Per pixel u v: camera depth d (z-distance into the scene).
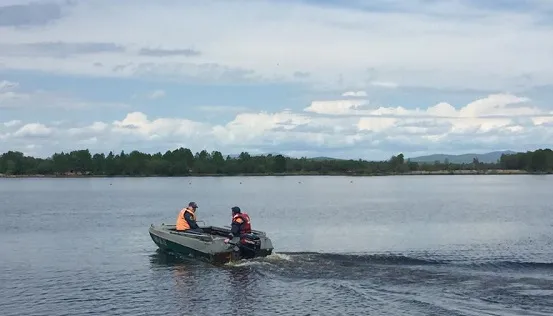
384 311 19.70
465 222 50.88
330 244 36.69
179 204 78.62
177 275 25.83
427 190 123.00
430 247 35.06
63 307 21.23
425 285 22.48
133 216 59.03
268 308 20.50
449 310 19.47
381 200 86.94
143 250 33.88
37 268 28.58
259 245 27.41
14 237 41.06
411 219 53.91
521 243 36.72
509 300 20.36
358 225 48.34
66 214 61.78
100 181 193.38
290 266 25.89
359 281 23.25
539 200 83.75
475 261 27.81
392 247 35.19
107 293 23.16
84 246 36.06
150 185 157.62
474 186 143.50
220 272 25.88
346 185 157.62
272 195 104.38
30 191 123.62
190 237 29.17
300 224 49.31
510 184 154.88
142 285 24.31
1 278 26.22
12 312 20.69
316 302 20.91
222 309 20.59
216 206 74.19
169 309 20.77
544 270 25.09
